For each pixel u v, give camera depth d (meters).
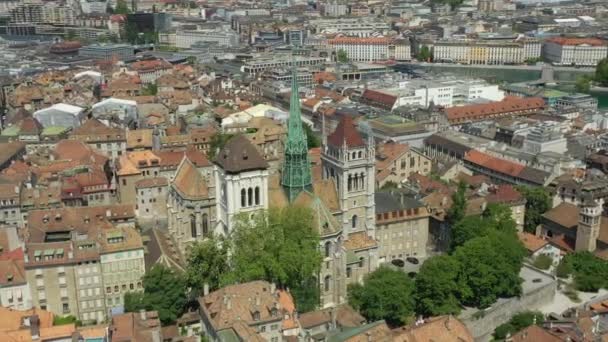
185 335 168.25
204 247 181.12
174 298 174.00
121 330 146.12
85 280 183.75
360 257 199.25
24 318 158.00
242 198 184.38
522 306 194.12
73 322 179.00
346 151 198.75
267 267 171.25
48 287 181.38
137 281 188.88
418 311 183.75
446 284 180.12
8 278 178.12
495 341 181.12
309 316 170.62
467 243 192.50
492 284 187.12
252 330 141.00
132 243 187.25
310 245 178.88
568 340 148.75
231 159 182.62
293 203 189.75
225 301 152.12
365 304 179.25
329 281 191.50
